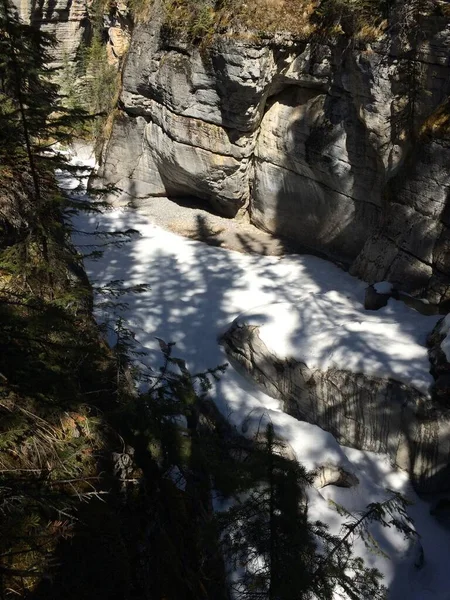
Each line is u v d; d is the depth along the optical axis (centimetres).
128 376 764
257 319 1138
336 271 1412
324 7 1252
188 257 1488
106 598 510
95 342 774
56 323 544
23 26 636
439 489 922
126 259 1478
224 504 707
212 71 1405
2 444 495
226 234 1602
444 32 1071
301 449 933
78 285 813
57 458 557
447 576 840
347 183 1355
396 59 1149
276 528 493
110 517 552
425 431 904
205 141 1510
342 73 1277
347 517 834
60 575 494
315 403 1020
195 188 1650
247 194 1614
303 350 1039
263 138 1495
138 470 647
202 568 653
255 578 518
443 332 961
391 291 1201
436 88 1122
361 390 955
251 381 1122
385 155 1239
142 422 634
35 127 686
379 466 962
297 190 1479
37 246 749
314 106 1368
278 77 1400
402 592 791
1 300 548
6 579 465
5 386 534
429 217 1157
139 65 1564
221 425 995
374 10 1184
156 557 587
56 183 814
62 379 578
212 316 1271
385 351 984
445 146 1097
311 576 484
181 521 670
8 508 449
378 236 1284
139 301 1317
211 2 1403
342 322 1123
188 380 763
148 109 1622
